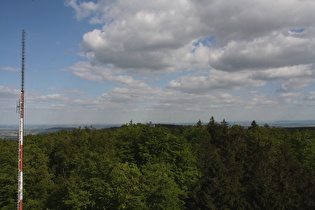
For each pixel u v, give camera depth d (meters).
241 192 52.28
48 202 43.59
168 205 39.22
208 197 48.66
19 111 25.61
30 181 44.41
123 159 58.88
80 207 38.12
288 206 49.28
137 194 37.94
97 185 38.84
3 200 42.25
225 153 66.50
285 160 63.47
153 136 55.56
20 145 25.59
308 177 56.62
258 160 60.50
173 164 52.78
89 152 46.25
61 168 61.88
